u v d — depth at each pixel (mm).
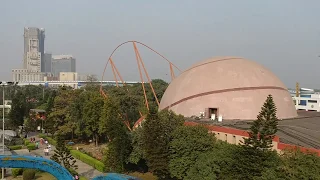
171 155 40438
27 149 76875
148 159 41938
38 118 104375
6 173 55031
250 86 54656
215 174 34812
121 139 48375
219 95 54375
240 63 58625
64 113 82750
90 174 53594
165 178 44844
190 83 58625
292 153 29641
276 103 54750
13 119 103500
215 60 60812
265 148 31297
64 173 40188
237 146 34188
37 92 194125
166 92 65125
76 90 89938
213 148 37969
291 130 42688
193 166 37469
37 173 54062
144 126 43969
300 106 132625
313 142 36281
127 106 84500
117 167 48375
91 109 73250
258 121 31734
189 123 47031
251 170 30516
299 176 27531
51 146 80188
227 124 47469
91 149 73562
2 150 63094
